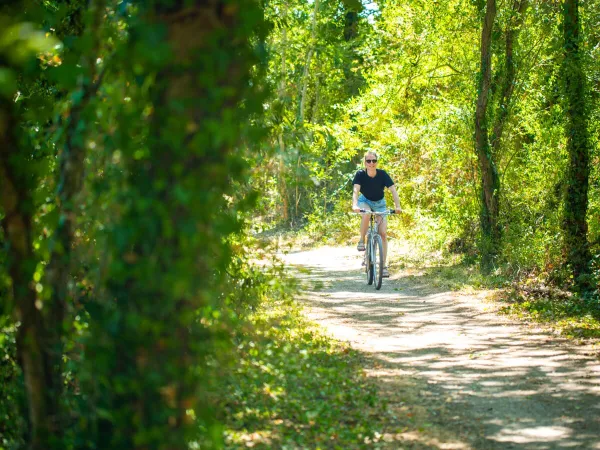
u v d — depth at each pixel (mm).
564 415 7871
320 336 11672
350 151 30641
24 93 5910
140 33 4164
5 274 5293
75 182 4988
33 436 4930
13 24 3955
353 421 7594
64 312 5086
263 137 4762
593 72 17625
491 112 20812
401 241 28219
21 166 4863
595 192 18281
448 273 20406
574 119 17359
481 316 14500
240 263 9570
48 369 5012
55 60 5746
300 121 9789
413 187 27875
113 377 4637
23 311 4898
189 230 4258
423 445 6914
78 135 4781
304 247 31906
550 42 20484
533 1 21422
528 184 20297
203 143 4230
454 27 24281
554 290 16906
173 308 4484
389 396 8602
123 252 4570
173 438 4547
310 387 8562
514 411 8023
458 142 22344
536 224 19109
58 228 4988
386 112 29109
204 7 4285
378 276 18625
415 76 27328
